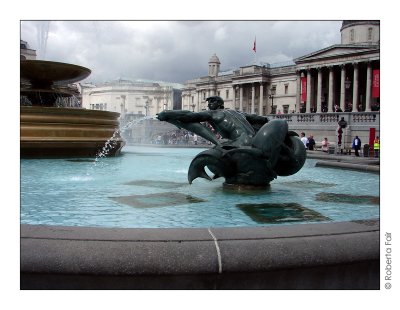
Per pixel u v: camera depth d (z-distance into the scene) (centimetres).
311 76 6756
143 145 2661
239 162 647
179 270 286
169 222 441
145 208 513
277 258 298
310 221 459
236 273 295
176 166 1093
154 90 7219
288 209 519
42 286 286
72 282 285
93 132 1334
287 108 7469
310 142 2700
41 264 283
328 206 554
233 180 671
